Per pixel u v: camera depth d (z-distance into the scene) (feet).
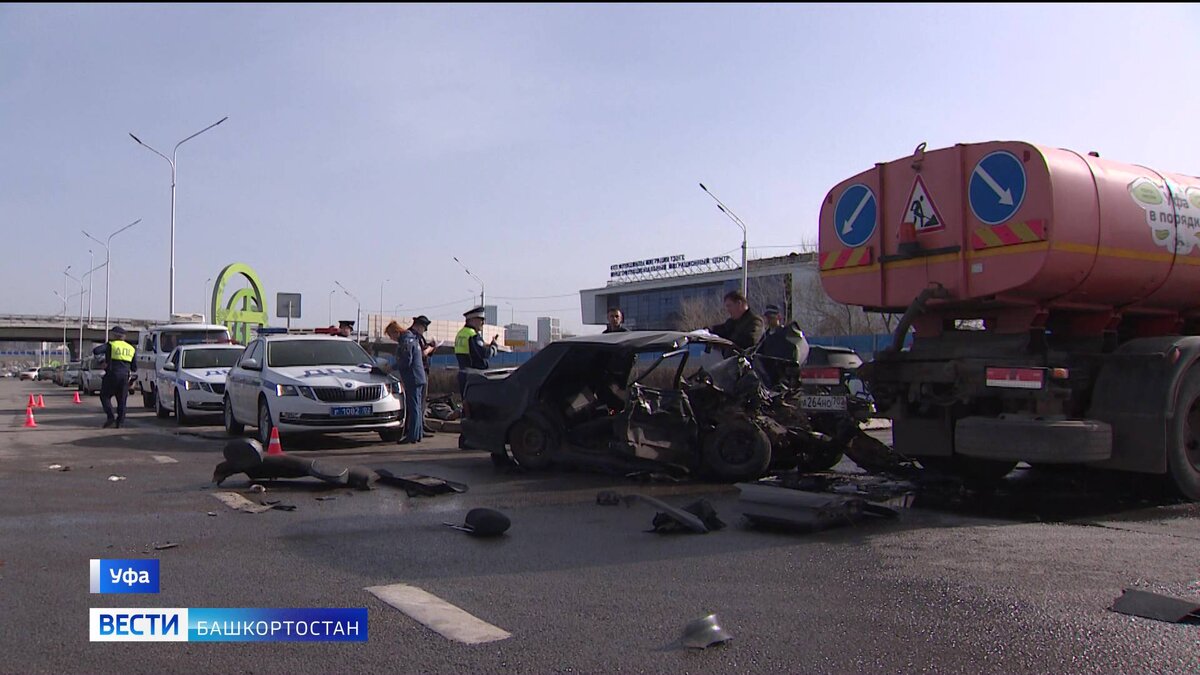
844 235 29.17
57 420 61.72
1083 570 18.08
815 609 15.67
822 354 32.60
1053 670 12.91
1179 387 24.85
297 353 45.14
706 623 14.16
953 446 27.02
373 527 22.49
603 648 13.82
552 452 31.24
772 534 21.66
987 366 25.23
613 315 42.24
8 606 16.03
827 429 30.45
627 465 29.99
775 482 29.12
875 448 29.86
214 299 144.66
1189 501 26.13
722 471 29.37
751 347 32.96
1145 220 25.43
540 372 31.71
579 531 22.11
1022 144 24.20
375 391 41.81
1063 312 26.73
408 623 15.05
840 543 20.63
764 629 14.64
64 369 203.00
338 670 13.07
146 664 13.37
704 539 21.15
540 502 26.09
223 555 19.60
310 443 43.60
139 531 21.94
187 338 74.74
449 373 77.87
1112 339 27.25
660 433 29.71
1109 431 24.49
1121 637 14.17
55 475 31.24
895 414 28.40
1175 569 18.13
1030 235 23.86
